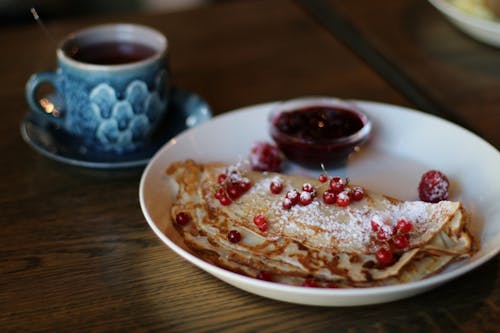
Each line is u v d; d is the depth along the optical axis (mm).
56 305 631
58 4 1437
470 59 884
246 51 926
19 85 867
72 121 770
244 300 634
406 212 668
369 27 957
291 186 697
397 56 897
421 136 762
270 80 870
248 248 656
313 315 623
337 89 850
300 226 659
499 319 615
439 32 937
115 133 761
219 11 1018
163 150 735
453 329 611
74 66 744
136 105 756
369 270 635
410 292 603
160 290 641
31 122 792
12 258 666
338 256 645
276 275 641
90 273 654
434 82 851
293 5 1021
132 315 624
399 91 842
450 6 887
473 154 729
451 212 660
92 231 689
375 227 649
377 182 729
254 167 742
